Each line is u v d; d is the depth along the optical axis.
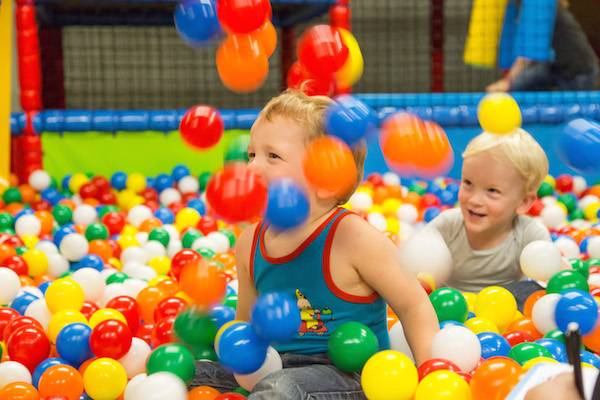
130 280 2.34
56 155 4.77
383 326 1.63
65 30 8.44
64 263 2.75
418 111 4.54
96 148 4.82
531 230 2.39
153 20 5.83
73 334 1.72
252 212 1.24
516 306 2.04
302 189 1.27
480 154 2.30
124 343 1.67
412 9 8.99
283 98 1.54
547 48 4.90
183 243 3.06
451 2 8.88
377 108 4.54
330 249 1.53
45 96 5.63
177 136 4.94
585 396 1.11
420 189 4.38
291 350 1.58
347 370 1.47
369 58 8.92
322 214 1.56
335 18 4.60
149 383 1.39
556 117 4.65
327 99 1.55
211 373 1.63
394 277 1.53
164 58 8.59
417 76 8.48
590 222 3.72
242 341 1.40
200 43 1.52
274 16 6.03
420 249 1.51
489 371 1.28
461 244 2.43
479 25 5.50
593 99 4.73
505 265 2.40
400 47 9.00
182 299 1.99
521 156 2.27
